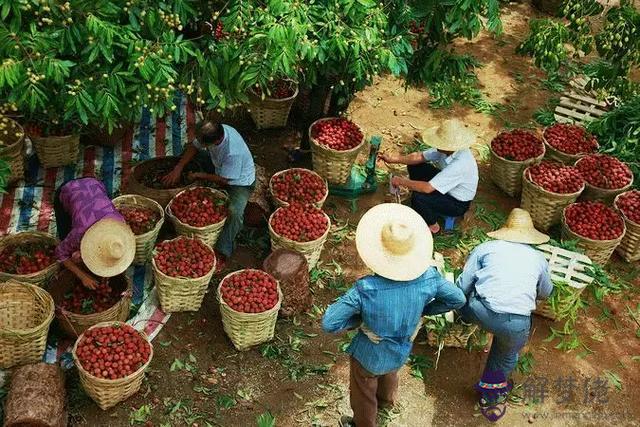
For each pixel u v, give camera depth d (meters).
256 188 6.66
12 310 5.20
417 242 4.27
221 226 6.07
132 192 6.28
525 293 4.88
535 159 7.20
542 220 6.98
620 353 6.07
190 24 5.84
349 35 5.63
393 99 8.90
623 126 7.88
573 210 6.61
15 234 5.59
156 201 6.22
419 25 6.58
